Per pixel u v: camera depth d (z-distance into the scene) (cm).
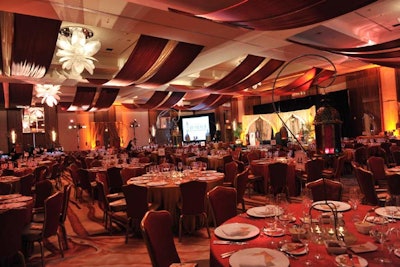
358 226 208
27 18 603
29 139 1891
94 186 701
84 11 577
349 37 902
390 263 153
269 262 162
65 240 430
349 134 1454
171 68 941
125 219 487
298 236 198
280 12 519
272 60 1072
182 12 537
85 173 716
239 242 204
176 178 528
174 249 240
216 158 946
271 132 1827
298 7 501
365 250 174
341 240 186
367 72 1372
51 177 919
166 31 703
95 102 1562
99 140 2139
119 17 617
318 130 217
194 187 428
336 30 828
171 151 1398
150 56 846
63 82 1179
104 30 888
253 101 1975
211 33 725
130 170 646
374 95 1346
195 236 448
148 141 2322
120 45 1030
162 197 470
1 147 1777
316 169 587
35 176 745
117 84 1084
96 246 434
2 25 664
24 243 390
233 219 256
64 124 2069
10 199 422
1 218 282
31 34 658
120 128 2217
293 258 173
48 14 576
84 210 668
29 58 767
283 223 230
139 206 424
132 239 457
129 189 425
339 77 1484
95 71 1210
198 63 1031
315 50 929
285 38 788
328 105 221
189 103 2338
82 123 2116
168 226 240
